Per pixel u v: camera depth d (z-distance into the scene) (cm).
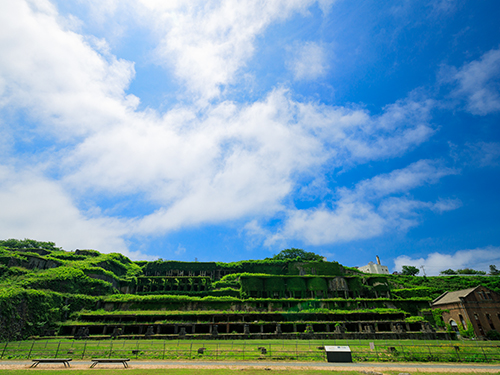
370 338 6850
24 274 7938
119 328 6762
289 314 7981
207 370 3338
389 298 9881
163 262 11762
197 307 8450
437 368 3606
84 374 3066
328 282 10038
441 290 11288
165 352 4447
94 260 9712
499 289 11369
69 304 7438
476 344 5803
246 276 9644
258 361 3947
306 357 4197
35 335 6256
